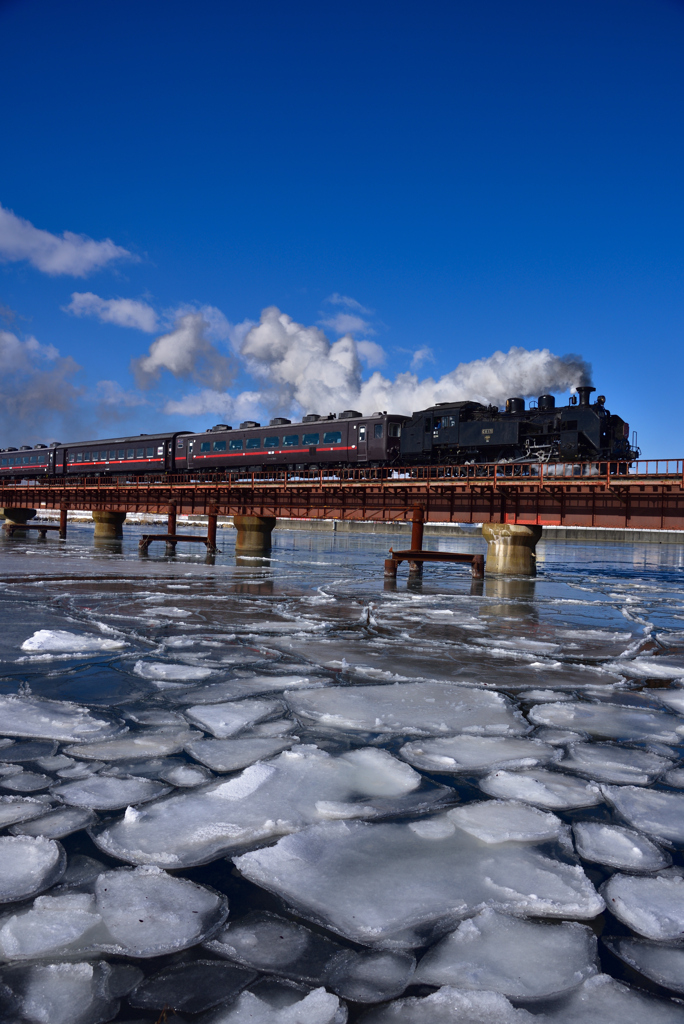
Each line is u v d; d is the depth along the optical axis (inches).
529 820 143.6
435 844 131.1
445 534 2645.2
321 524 2933.1
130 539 1724.9
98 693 242.1
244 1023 79.5
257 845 129.0
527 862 124.6
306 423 1412.4
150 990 86.1
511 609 558.6
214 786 156.9
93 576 716.0
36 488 1705.2
